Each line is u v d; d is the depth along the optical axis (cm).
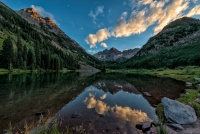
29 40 14012
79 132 820
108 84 3491
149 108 1426
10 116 1098
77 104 1515
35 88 2462
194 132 831
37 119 1038
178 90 2464
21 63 7550
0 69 6369
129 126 945
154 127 883
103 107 1439
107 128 898
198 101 1358
